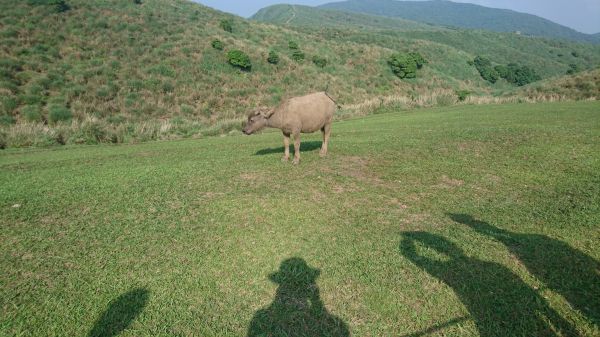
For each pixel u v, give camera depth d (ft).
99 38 114.42
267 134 60.39
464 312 12.31
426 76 185.98
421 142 36.96
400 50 239.30
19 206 22.44
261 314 12.55
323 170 28.25
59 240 17.81
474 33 408.26
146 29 129.80
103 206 22.11
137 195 23.86
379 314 12.41
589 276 13.71
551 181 24.11
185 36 134.62
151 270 15.15
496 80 245.24
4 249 17.02
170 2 175.73
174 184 25.96
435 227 18.29
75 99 88.99
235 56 126.41
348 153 33.53
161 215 20.49
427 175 26.63
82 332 11.90
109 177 28.84
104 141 65.26
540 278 13.75
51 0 117.80
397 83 164.86
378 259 15.49
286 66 142.20
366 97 140.26
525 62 335.06
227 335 11.66
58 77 93.15
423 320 12.07
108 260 15.96
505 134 37.58
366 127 55.88
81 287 14.14
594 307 12.20
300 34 195.11
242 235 17.92
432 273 14.39
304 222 19.15
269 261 15.64
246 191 23.88
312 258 15.75
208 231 18.40
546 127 39.88
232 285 14.12
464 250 15.89
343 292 13.53
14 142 58.34
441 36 383.65
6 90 82.33
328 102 30.37
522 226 17.93
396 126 53.52
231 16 193.36
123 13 135.44
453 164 28.99
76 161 38.70
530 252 15.46
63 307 13.04
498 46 373.20
